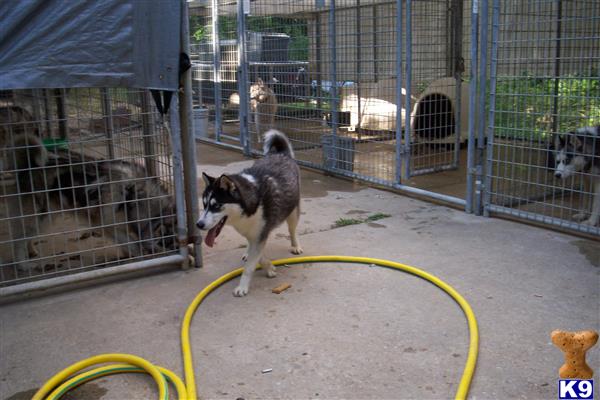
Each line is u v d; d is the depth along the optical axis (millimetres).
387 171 7262
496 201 5645
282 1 8430
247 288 3746
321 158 8516
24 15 3334
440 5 8727
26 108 4566
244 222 3674
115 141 5023
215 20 9695
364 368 2781
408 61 6137
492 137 5219
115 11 3568
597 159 4969
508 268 4062
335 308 3482
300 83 8680
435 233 4949
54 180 4141
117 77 3658
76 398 2631
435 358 2855
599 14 7266
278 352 2959
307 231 5133
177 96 3916
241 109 8961
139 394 2662
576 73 6863
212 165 8297
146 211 4320
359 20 8094
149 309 3564
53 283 3773
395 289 3750
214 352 2980
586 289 3656
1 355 3025
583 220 5113
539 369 2725
